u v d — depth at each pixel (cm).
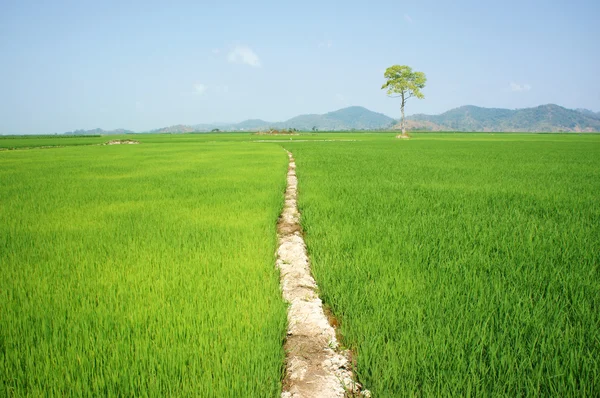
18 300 342
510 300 318
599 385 210
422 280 371
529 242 490
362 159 2100
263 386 220
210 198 884
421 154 2555
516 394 210
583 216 651
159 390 213
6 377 229
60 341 268
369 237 539
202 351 252
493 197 866
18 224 639
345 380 238
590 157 2214
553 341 250
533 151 2894
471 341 258
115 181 1209
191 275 400
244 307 321
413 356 239
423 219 641
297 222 702
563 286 345
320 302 350
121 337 273
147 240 542
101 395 215
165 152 3036
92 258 460
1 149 4031
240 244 516
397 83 7050
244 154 2648
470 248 484
